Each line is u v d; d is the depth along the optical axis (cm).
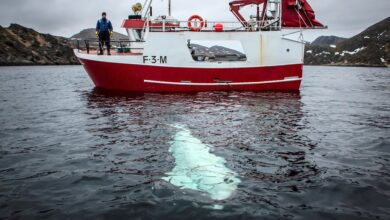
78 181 744
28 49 9800
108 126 1288
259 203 632
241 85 2275
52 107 1767
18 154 944
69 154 944
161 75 2184
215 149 979
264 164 859
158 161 869
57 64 10156
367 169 828
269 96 2105
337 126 1320
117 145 1027
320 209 613
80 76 4728
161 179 741
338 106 1864
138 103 1822
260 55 2248
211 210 600
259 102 1877
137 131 1201
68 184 728
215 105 1755
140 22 2414
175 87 2212
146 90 2220
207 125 1295
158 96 2059
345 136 1159
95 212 600
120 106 1739
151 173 782
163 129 1227
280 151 975
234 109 1648
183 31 2138
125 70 2180
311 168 834
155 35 2130
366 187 711
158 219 573
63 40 11844
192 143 1040
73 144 1046
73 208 615
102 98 2038
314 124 1352
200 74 2206
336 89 2969
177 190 680
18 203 635
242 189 695
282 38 2255
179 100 1911
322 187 712
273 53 2261
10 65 8888
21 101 2019
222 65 2211
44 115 1538
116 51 2520
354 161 891
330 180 751
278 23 2327
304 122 1387
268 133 1185
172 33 2130
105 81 2269
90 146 1022
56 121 1397
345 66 14138
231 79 2250
